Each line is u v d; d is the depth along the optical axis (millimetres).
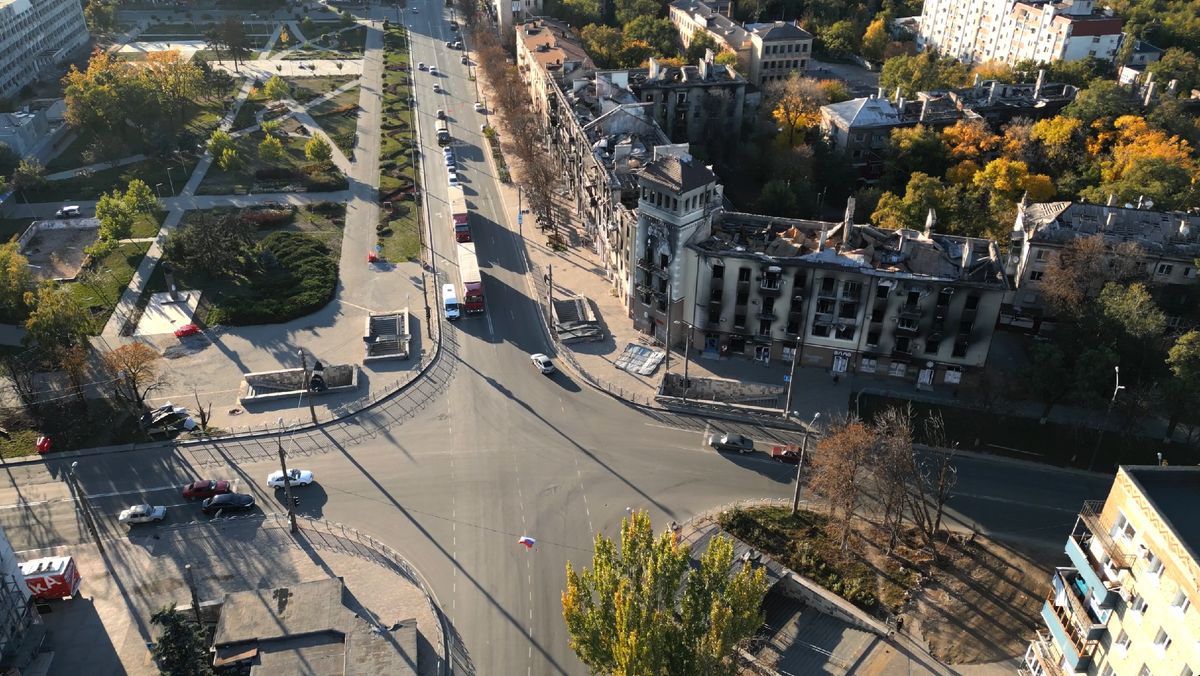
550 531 98812
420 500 103188
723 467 109375
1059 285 121062
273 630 82500
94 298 144000
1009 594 90625
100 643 83812
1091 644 69250
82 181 190125
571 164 183625
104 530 97750
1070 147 179750
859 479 105875
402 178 195125
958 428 115375
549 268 146125
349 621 83875
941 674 81875
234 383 123812
